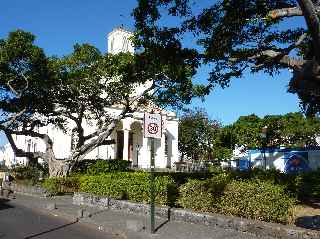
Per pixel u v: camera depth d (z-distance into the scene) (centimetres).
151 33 1423
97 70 2914
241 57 1386
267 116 4531
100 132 3278
